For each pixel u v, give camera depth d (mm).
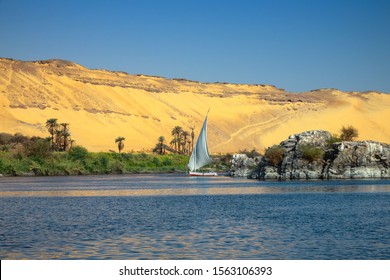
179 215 55125
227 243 38562
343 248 36469
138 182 121438
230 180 127000
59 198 77312
